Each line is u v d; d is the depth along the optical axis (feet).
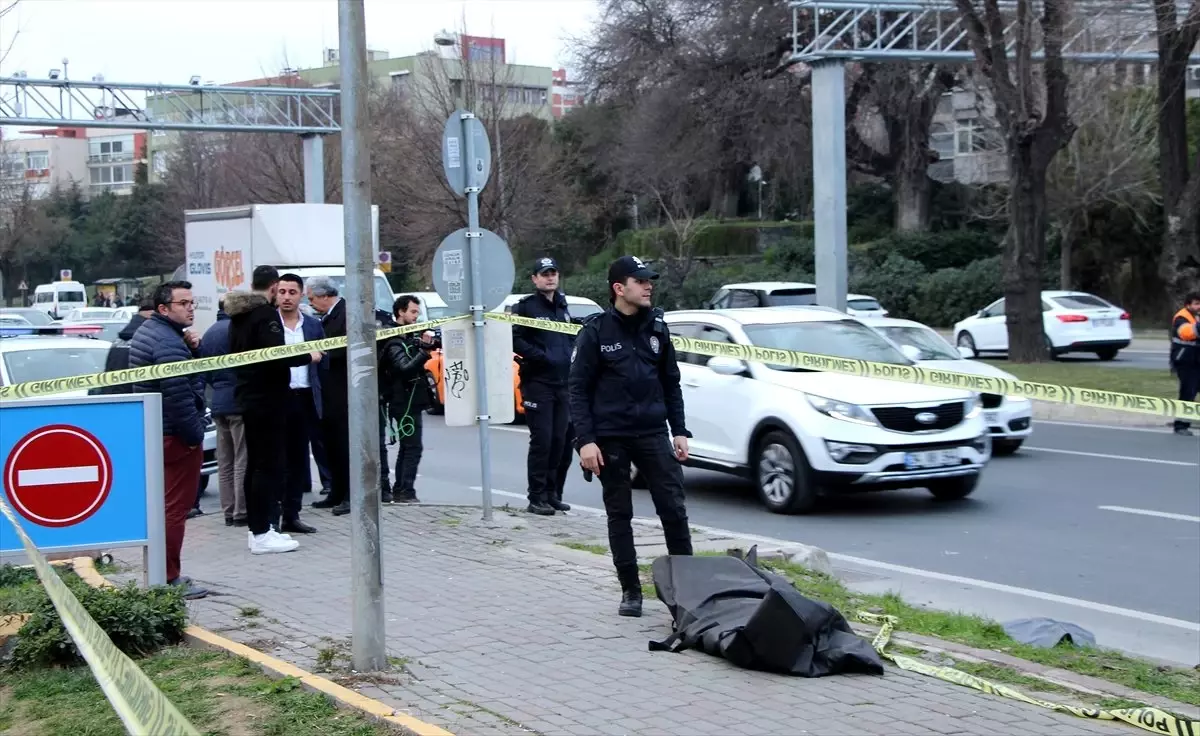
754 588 20.99
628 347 22.39
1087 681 19.43
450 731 16.53
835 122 77.82
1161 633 24.47
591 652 20.54
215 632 21.98
